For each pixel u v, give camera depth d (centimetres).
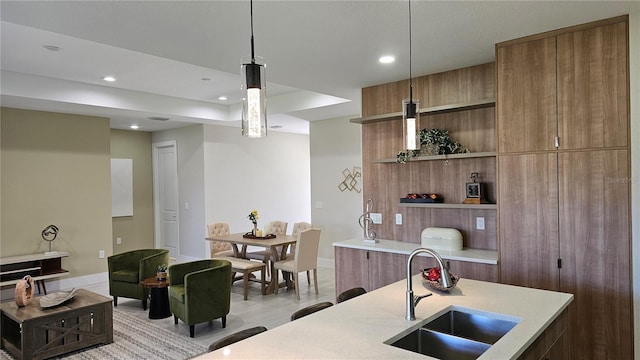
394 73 418
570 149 307
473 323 219
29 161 582
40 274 558
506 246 337
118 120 709
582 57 301
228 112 730
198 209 772
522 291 255
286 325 202
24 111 579
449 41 329
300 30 300
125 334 418
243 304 520
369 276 426
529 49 323
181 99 664
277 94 654
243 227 820
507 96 335
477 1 258
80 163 633
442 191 419
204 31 298
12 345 369
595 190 298
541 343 196
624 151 287
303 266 548
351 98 541
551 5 267
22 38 381
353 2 255
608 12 280
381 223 468
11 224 564
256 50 343
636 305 284
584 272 303
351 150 688
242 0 248
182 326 442
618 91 288
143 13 264
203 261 466
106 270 659
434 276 261
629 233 286
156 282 475
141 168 856
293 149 923
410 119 271
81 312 376
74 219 625
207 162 764
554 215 315
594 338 300
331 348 173
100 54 430
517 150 331
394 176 455
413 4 260
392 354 166
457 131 409
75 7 254
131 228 836
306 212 946
